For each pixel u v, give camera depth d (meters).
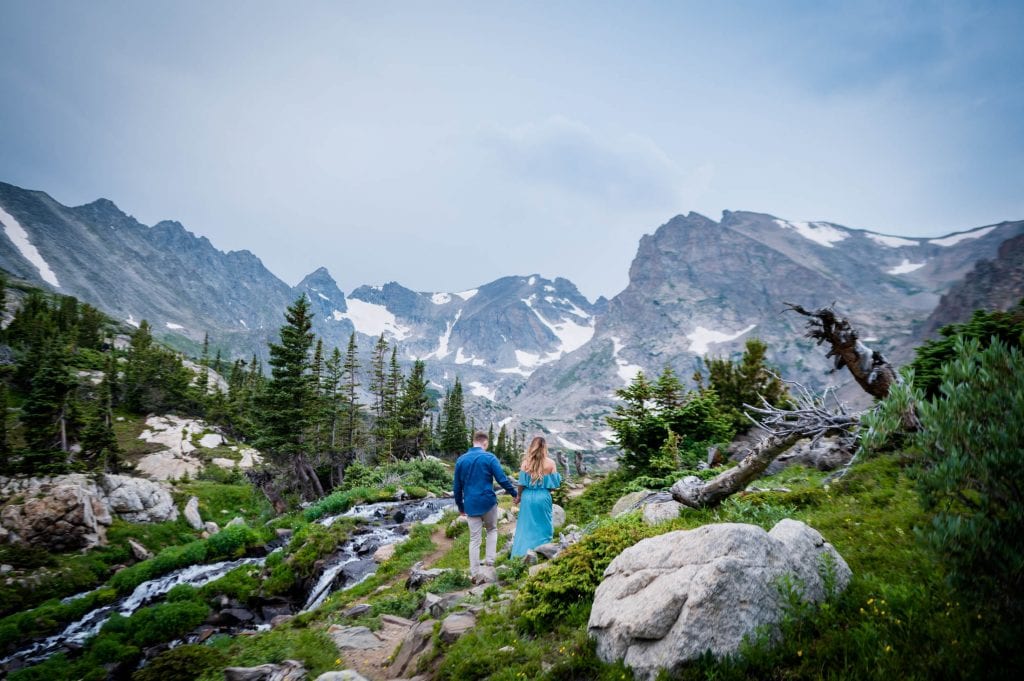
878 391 12.59
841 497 8.24
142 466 57.44
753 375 23.58
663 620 4.36
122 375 87.88
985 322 11.12
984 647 3.44
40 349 74.38
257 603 15.09
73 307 127.44
